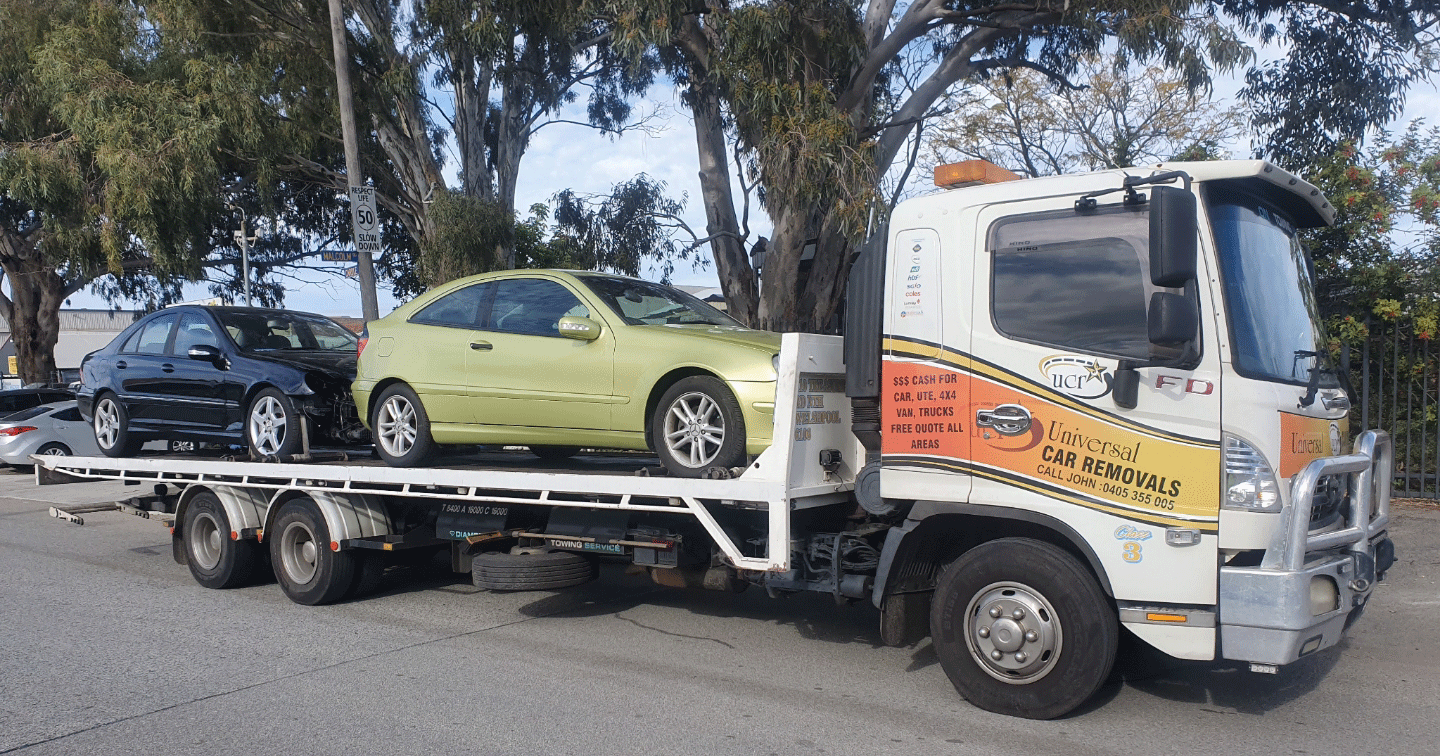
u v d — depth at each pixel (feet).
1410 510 33.83
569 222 57.72
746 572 20.75
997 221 17.03
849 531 19.61
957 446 17.22
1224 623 14.97
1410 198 35.70
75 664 21.11
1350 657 20.76
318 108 55.98
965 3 45.96
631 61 45.24
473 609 26.20
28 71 62.18
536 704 18.19
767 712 17.62
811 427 19.51
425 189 59.00
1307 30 44.60
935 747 15.80
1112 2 39.88
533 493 22.61
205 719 17.56
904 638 18.71
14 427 61.36
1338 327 35.45
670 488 19.90
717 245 51.57
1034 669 16.60
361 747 16.12
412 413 25.77
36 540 38.55
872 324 18.62
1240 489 14.94
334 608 26.40
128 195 51.08
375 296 46.09
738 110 41.14
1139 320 15.75
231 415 29.66
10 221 85.81
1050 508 16.31
